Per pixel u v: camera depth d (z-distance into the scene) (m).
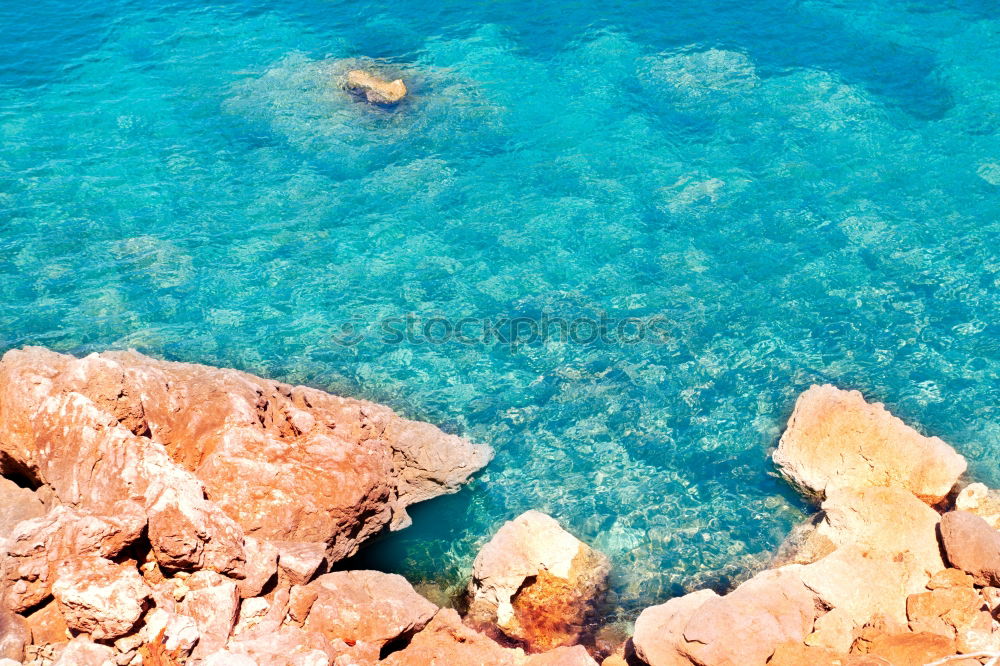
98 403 16.53
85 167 28.58
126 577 12.99
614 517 18.50
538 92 31.95
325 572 16.02
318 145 29.58
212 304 23.84
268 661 13.09
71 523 13.64
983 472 18.94
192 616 13.72
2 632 12.80
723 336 22.61
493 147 29.52
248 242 25.86
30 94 32.00
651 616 15.45
